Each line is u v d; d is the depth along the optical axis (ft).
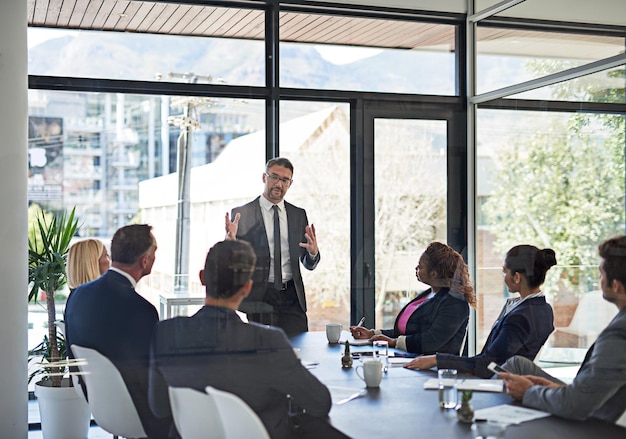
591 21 12.25
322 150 12.66
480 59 13.17
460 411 9.50
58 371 11.71
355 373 10.87
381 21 13.29
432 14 13.37
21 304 11.70
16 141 11.75
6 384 11.71
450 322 12.36
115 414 11.55
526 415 9.69
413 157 12.94
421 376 10.93
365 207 12.68
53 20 11.99
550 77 12.57
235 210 12.09
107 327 11.59
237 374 11.45
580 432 9.61
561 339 11.60
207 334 11.60
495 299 12.49
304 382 10.78
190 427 11.43
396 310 12.51
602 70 12.09
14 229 11.69
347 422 9.30
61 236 11.77
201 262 11.87
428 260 12.65
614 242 11.38
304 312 12.21
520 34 12.91
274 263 12.09
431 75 13.26
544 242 12.11
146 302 11.64
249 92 12.59
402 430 8.95
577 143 12.20
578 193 12.00
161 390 11.50
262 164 12.40
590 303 11.49
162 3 12.44
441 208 12.89
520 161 12.67
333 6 13.12
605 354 10.34
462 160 13.05
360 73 13.10
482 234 12.69
